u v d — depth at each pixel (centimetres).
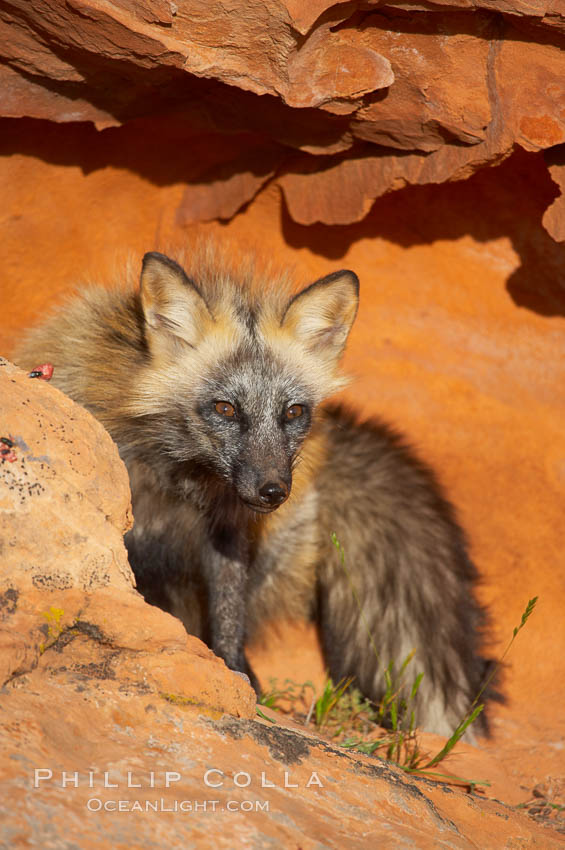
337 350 1028
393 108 1044
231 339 954
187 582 1026
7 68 989
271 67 941
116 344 961
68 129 1161
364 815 554
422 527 1154
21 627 549
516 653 1221
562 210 1086
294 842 491
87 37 913
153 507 977
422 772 877
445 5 916
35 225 1259
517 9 905
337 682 1123
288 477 895
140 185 1287
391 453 1213
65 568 583
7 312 1317
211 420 930
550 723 1098
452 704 1070
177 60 919
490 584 1332
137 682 575
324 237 1399
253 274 1099
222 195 1296
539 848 632
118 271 1202
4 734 484
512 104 1011
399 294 1501
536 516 1436
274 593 1124
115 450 686
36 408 653
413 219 1386
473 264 1439
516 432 1517
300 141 1123
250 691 622
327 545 1138
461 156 1088
